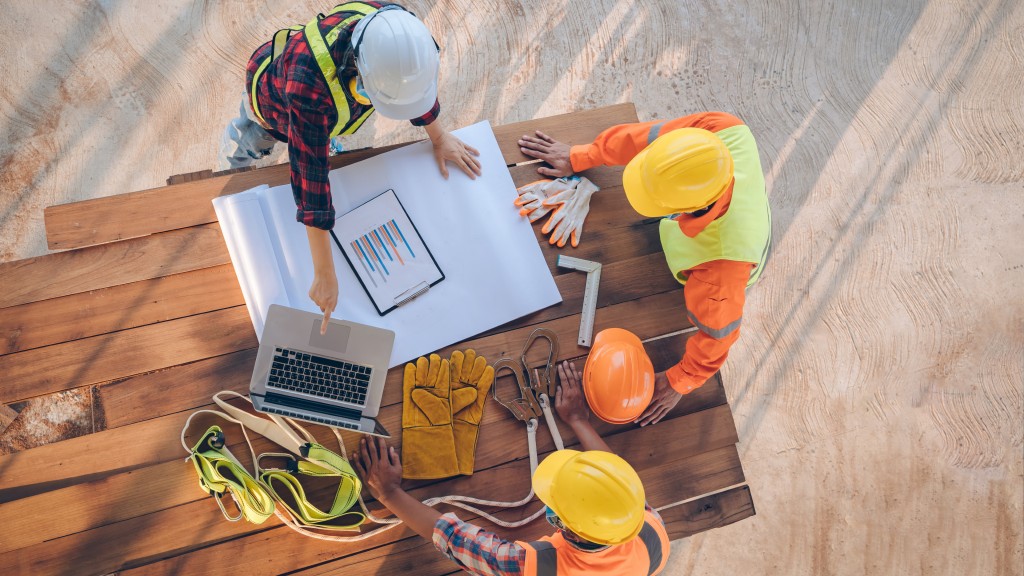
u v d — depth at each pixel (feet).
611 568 5.41
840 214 11.69
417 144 6.87
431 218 6.75
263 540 6.15
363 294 6.54
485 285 6.72
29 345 6.22
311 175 5.20
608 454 5.33
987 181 12.06
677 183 5.21
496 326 6.68
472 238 6.78
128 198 6.51
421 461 6.31
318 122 5.06
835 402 11.14
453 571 6.31
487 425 6.55
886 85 12.21
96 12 10.44
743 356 11.11
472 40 11.28
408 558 6.27
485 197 6.86
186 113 10.44
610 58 11.66
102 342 6.30
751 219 5.77
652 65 11.76
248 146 7.72
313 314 6.24
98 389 6.24
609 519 5.08
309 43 4.92
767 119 11.88
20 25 10.25
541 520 6.45
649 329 6.93
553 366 6.68
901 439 11.14
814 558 10.66
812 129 11.91
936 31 12.53
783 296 11.35
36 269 6.32
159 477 6.14
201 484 5.99
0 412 6.14
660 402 6.68
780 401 11.06
